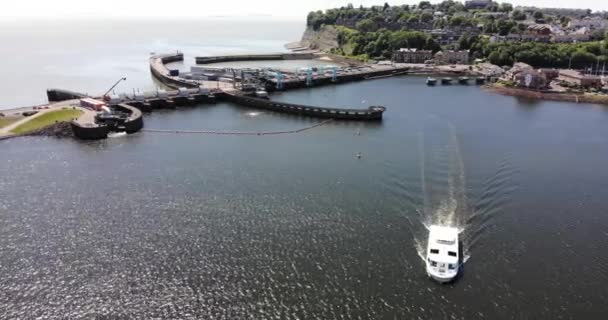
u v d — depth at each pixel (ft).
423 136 579.48
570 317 251.80
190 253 309.22
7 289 274.77
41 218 358.84
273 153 513.04
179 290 273.95
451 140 560.20
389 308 258.16
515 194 395.14
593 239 325.62
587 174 447.01
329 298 266.16
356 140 564.71
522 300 263.70
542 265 294.46
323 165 469.16
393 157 492.13
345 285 276.62
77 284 279.49
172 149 529.86
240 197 391.04
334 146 539.29
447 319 249.75
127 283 280.10
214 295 269.64
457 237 312.29
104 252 311.27
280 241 322.34
